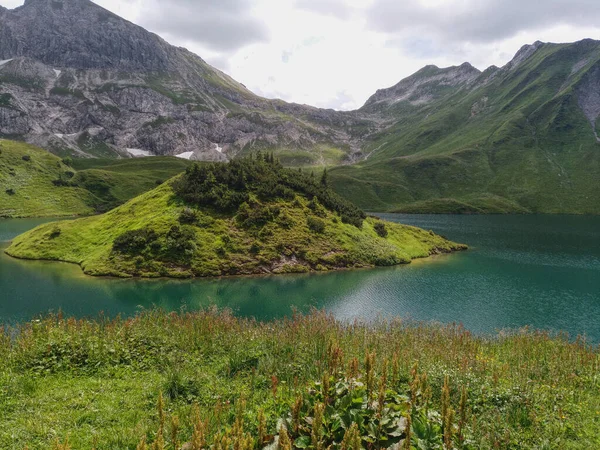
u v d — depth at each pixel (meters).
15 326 34.50
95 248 75.44
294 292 60.78
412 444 8.84
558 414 13.72
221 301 54.25
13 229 126.56
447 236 136.62
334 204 98.19
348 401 10.06
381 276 73.44
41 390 14.81
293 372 16.00
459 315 51.75
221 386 15.45
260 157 109.94
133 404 13.86
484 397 14.50
